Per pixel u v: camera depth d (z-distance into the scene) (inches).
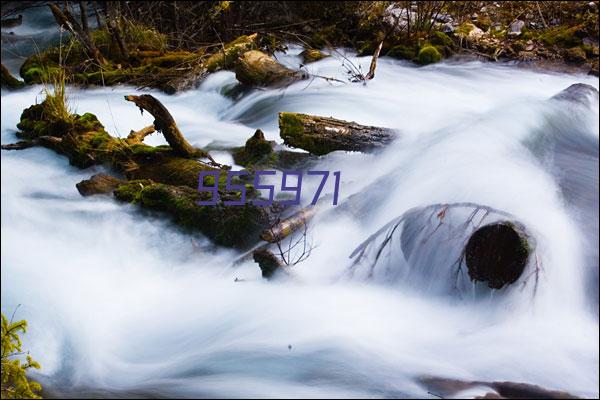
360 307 207.2
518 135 266.2
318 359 184.2
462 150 248.4
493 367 180.9
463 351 187.0
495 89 362.9
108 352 198.7
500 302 201.9
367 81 366.6
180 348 199.9
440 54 403.5
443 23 440.8
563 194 230.5
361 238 233.3
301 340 192.7
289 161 269.9
